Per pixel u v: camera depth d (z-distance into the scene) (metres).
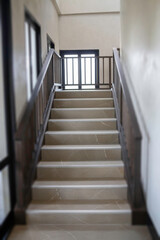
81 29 7.21
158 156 2.22
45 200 2.94
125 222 2.67
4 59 2.52
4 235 2.43
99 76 7.23
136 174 2.61
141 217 2.66
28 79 3.45
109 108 4.27
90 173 3.22
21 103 2.91
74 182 3.05
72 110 4.23
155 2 2.25
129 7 3.64
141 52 2.84
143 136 2.82
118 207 2.74
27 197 2.80
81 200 2.94
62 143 3.72
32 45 3.81
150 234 2.49
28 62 3.49
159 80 2.15
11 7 2.56
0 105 2.78
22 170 2.59
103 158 3.46
